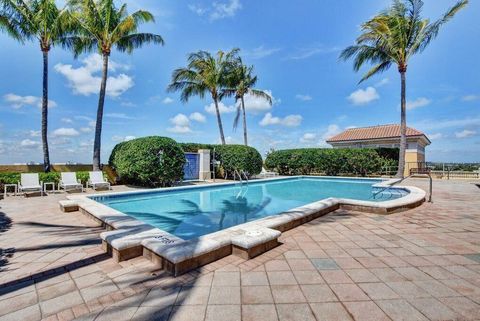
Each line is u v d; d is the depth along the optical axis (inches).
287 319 85.3
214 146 731.4
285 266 128.6
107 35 580.1
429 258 137.6
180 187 464.4
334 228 199.5
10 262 135.6
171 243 136.3
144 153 485.4
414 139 852.0
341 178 681.0
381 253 145.6
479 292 101.7
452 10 570.6
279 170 899.4
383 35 619.8
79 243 166.7
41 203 323.9
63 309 92.7
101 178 495.5
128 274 120.3
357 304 93.9
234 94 970.1
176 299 98.3
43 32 530.9
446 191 416.8
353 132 1085.1
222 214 308.5
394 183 506.3
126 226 175.6
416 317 85.9
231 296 100.2
